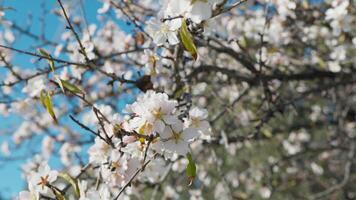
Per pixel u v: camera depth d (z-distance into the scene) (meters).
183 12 1.75
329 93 5.07
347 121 5.51
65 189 2.26
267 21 3.35
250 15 4.27
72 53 2.93
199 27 2.04
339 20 3.51
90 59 2.62
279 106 3.40
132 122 1.83
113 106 3.73
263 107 4.12
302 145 7.19
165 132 1.82
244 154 6.69
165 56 2.55
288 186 6.04
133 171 2.00
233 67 4.21
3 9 2.55
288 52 4.35
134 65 3.31
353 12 3.90
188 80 2.80
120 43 3.51
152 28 1.93
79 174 2.30
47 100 1.99
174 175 4.87
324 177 7.09
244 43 3.54
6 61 2.73
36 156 3.53
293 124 5.88
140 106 1.81
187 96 2.50
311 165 6.83
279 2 3.68
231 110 3.40
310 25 4.17
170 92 2.85
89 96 3.87
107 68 2.82
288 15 3.81
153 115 1.79
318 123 5.57
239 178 6.74
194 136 1.83
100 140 2.09
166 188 4.54
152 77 2.55
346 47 4.09
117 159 2.00
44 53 2.18
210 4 1.72
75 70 2.72
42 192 1.99
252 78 3.42
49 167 2.01
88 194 1.95
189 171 1.82
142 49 2.81
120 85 2.57
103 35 3.96
